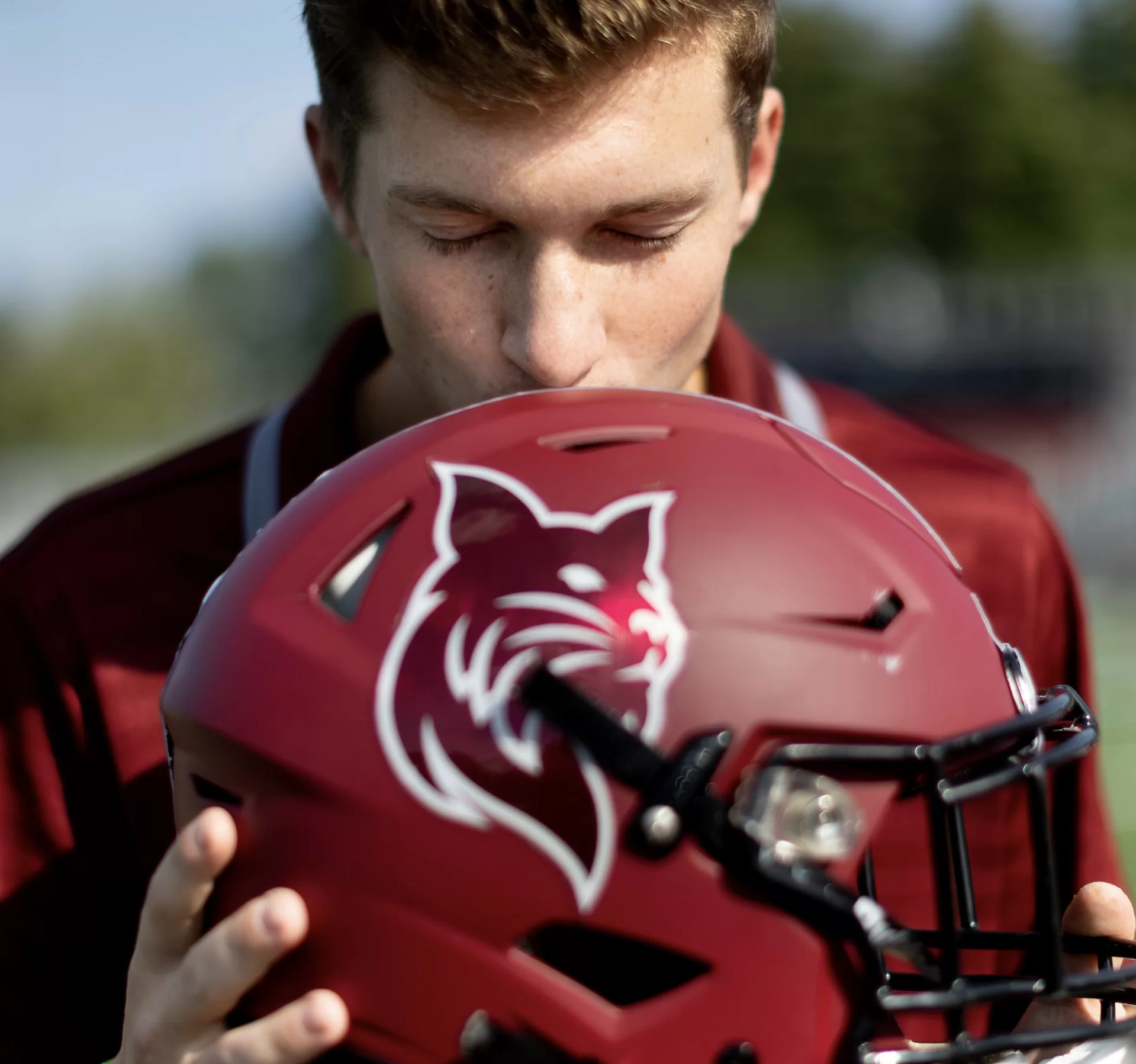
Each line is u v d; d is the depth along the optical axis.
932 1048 0.96
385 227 1.15
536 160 1.04
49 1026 1.35
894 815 1.38
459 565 0.95
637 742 0.90
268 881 0.95
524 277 1.10
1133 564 9.65
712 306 1.19
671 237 1.12
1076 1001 1.11
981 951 1.34
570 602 0.92
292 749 0.94
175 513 1.46
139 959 1.01
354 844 0.92
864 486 1.04
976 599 1.05
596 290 1.11
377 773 0.92
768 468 1.00
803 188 21.91
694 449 1.00
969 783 0.94
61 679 1.41
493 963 0.90
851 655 0.94
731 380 1.48
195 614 1.41
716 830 0.90
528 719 0.90
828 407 1.63
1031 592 1.52
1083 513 10.62
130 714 1.38
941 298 12.73
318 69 1.27
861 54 22.45
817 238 21.83
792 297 13.28
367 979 0.92
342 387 1.46
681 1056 0.91
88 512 1.49
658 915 0.90
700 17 1.07
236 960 0.92
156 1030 0.96
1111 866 1.45
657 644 0.91
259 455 1.45
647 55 1.04
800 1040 0.92
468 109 1.04
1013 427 12.20
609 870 0.89
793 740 0.92
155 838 1.34
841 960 0.93
